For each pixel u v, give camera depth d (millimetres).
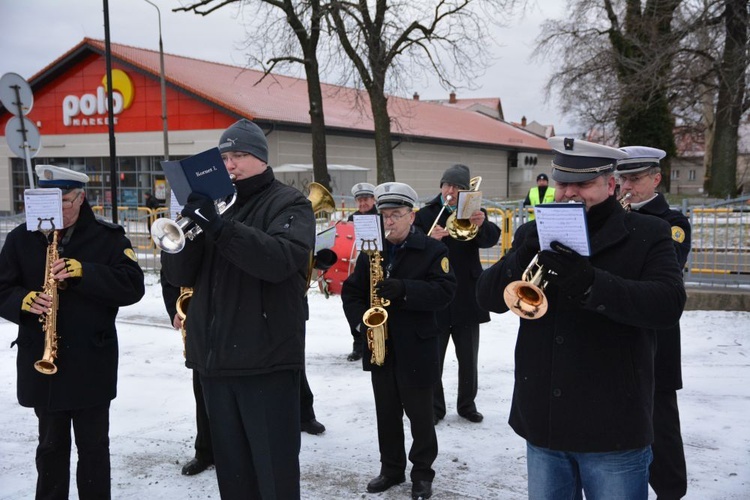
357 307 4332
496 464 4559
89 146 29531
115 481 4395
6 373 6824
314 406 5766
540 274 2451
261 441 3078
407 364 4090
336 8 18797
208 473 4523
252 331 3020
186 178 2682
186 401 5926
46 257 3580
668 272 2539
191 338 3135
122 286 3598
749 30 19859
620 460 2564
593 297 2352
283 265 2881
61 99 29969
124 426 5355
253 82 31000
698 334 7734
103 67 28703
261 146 3186
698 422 5145
